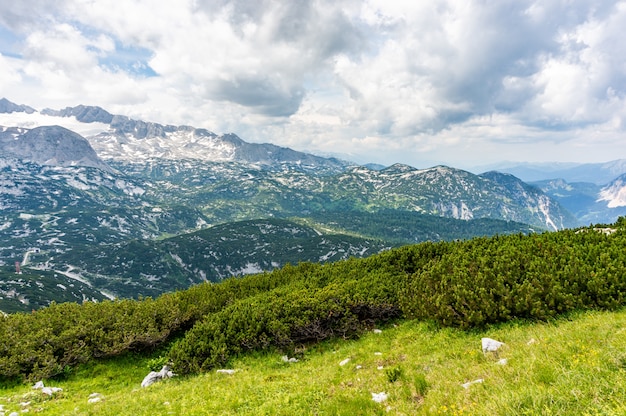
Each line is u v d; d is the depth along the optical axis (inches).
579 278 589.0
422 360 518.3
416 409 351.3
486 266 729.0
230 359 744.3
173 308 966.4
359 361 600.4
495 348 480.1
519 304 573.0
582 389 275.9
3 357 719.7
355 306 808.9
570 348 381.7
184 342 773.3
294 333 781.9
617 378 273.4
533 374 331.9
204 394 546.0
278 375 605.0
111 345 824.9
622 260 605.9
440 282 732.0
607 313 495.8
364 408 376.8
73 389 692.1
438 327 656.4
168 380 694.5
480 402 307.1
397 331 721.0
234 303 970.1
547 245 761.0
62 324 885.8
